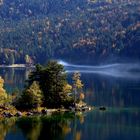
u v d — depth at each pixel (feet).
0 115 576.61
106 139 454.81
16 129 495.82
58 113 611.06
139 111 637.71
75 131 490.90
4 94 605.31
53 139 450.30
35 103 622.54
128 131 488.44
